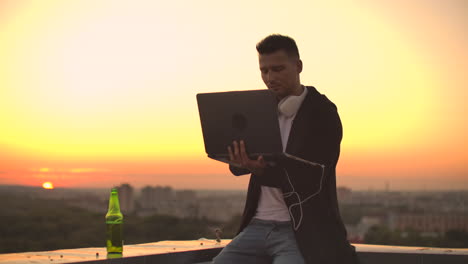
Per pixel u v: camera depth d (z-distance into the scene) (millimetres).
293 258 2236
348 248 2287
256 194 2391
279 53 2312
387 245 3514
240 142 2182
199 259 3049
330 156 2307
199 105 2258
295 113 2344
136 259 2658
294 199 2287
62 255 2654
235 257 2375
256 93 2137
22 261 2457
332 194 2328
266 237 2342
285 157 2195
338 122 2352
